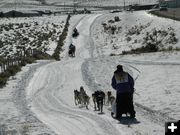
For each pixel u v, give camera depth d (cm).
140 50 5097
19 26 9869
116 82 1567
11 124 1523
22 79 2970
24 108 1922
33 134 1331
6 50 6925
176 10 9925
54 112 1788
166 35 6238
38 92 2417
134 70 3002
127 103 1550
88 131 1359
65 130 1395
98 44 7056
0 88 2602
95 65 3522
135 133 1291
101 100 1720
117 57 4112
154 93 2048
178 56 3609
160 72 2745
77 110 1805
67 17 10962
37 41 7756
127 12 10281
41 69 3534
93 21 9512
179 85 2203
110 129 1370
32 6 19925
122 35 7450
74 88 2458
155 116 1566
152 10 10612
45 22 10475
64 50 6606
